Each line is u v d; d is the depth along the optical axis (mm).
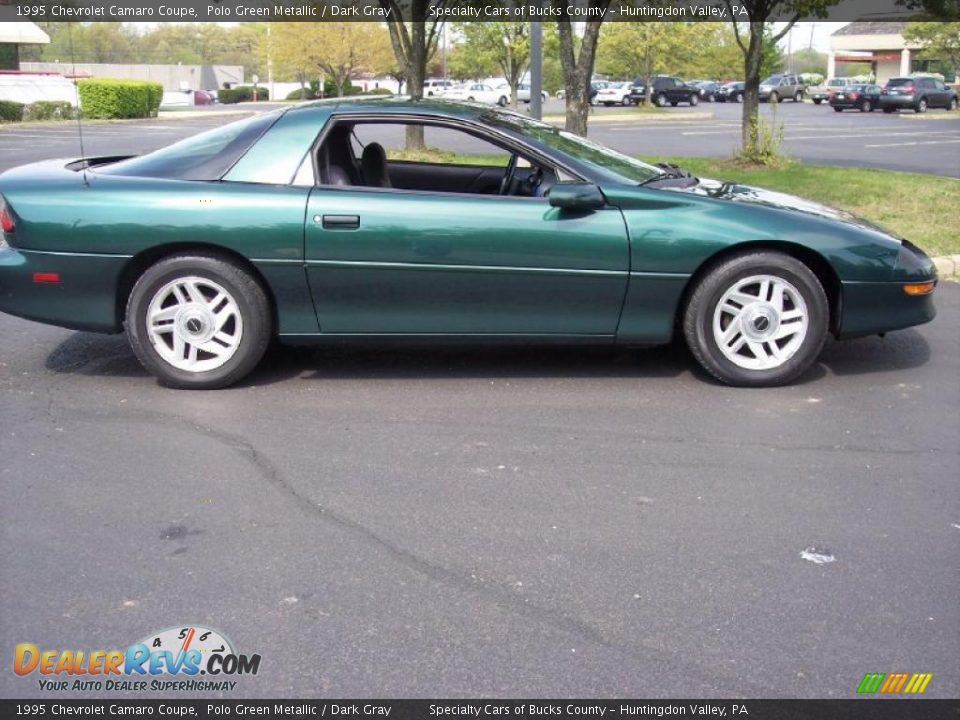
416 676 3023
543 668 3062
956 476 4500
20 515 4051
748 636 3234
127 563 3676
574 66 12992
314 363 6113
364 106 5613
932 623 3320
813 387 5703
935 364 6164
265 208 5340
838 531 3963
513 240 5340
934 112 43062
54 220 5391
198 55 84125
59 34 57062
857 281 5512
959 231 9977
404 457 4668
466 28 41688
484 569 3646
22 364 6066
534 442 4859
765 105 52469
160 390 5602
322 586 3525
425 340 5566
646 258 5379
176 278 5430
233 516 4059
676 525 4000
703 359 5590
